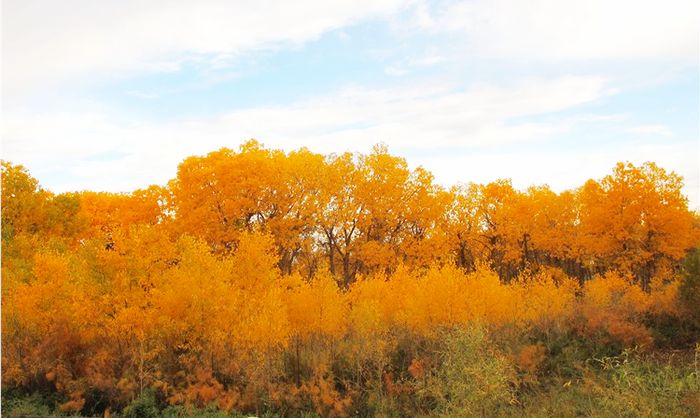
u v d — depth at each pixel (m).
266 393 16.55
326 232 34.22
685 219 28.69
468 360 14.30
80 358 16.81
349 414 16.28
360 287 22.92
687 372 14.59
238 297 18.14
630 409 11.51
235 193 32.09
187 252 17.88
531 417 13.41
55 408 15.14
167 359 17.53
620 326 20.06
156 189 38.53
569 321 22.14
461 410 13.28
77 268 17.53
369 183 35.19
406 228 37.88
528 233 40.34
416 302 20.03
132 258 16.77
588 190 33.09
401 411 15.92
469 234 38.78
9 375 16.06
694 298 21.36
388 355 19.33
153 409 15.16
